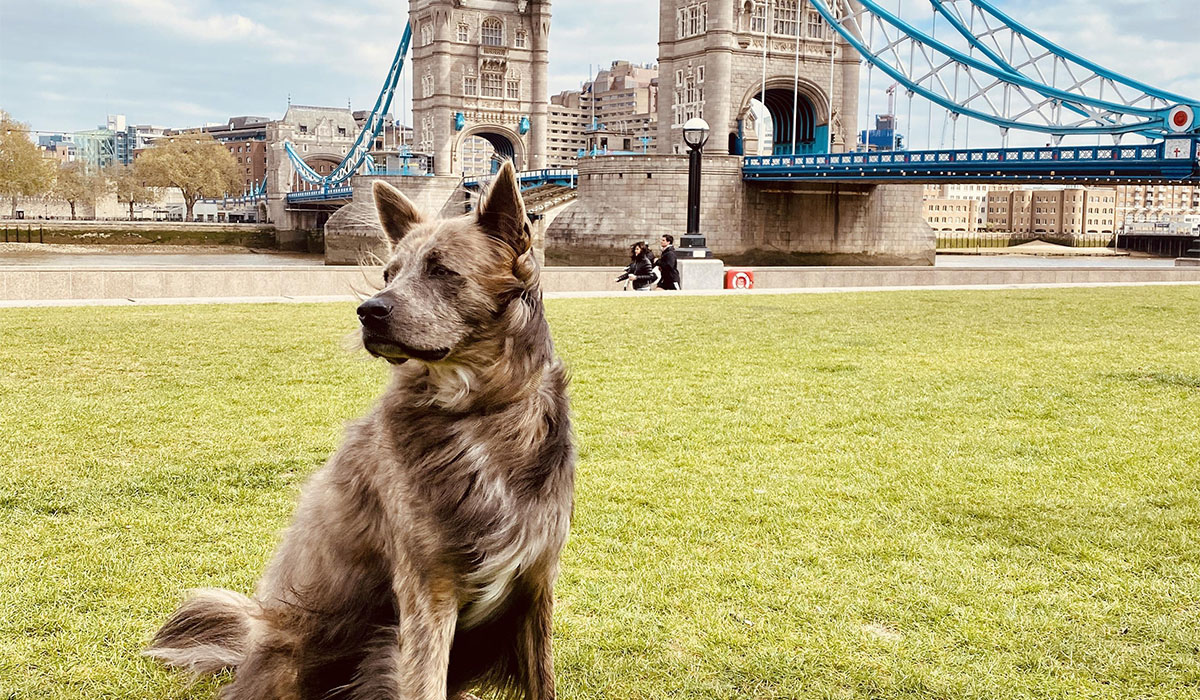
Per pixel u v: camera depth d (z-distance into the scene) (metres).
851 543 5.66
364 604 3.15
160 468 6.92
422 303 2.85
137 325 15.34
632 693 3.96
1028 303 23.27
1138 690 4.00
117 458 7.17
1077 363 12.88
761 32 90.06
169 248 128.88
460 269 2.91
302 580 3.19
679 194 76.19
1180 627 4.55
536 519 2.97
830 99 90.44
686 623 4.58
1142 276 37.22
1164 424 8.98
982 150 62.81
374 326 2.82
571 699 3.90
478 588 2.96
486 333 2.95
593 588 4.96
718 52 87.19
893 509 6.30
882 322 18.06
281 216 144.25
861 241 84.88
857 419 9.06
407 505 2.90
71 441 7.66
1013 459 7.62
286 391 9.85
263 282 22.88
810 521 6.04
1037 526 5.98
